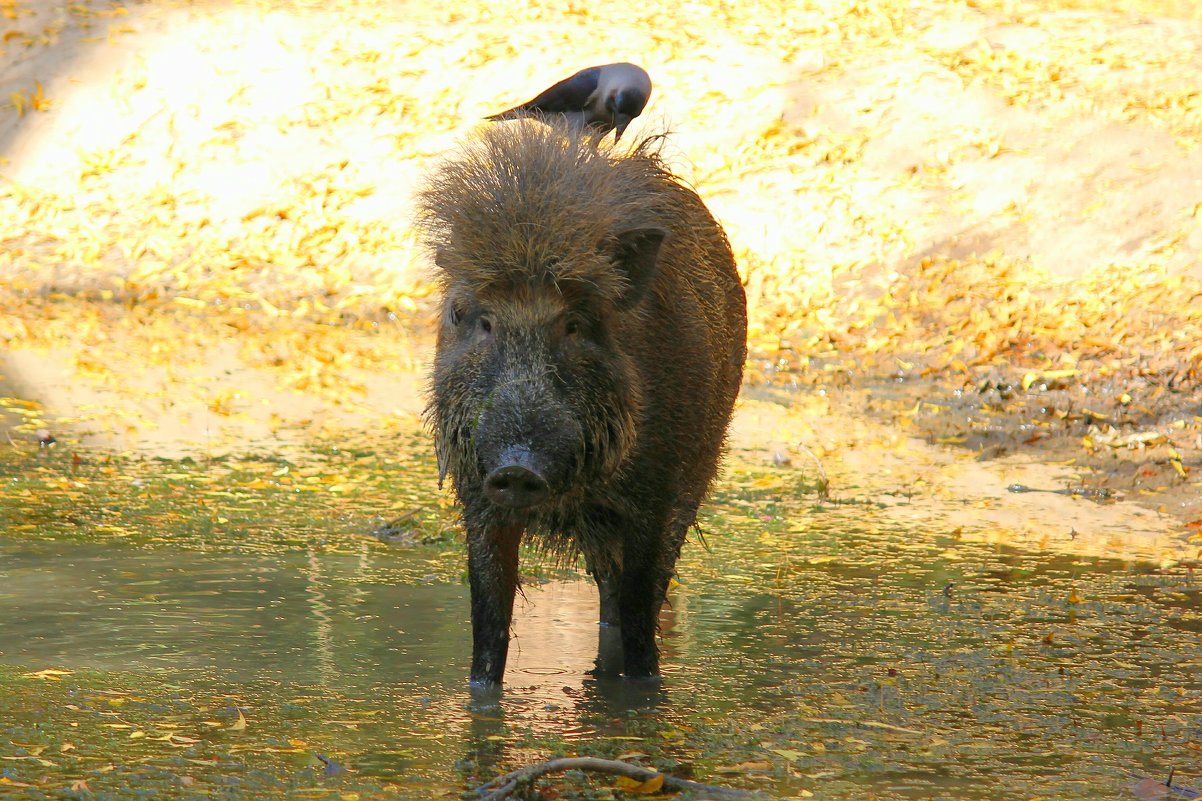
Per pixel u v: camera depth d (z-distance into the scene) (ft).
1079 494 41.50
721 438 30.27
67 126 81.82
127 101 82.99
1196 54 81.25
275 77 84.02
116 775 21.88
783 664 27.86
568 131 25.86
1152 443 45.93
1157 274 61.41
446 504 39.68
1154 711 25.29
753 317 62.80
